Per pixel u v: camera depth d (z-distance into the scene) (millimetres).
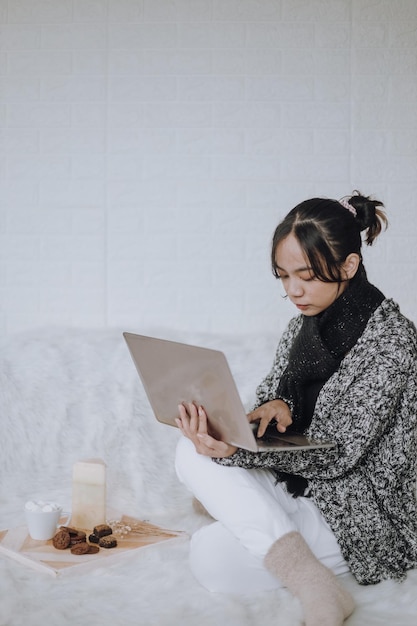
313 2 2826
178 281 2902
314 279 1656
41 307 2920
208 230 2891
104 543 1822
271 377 1948
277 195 2877
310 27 2832
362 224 1730
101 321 2920
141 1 2846
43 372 2615
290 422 1740
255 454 1594
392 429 1654
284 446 1521
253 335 2826
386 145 2855
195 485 1647
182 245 2895
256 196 2877
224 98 2861
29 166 2893
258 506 1560
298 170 2869
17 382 2588
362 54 2834
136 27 2854
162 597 1575
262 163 2871
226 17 2840
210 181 2881
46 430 2504
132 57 2861
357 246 1694
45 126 2889
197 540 1670
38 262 2912
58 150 2891
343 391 1657
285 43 2840
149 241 2900
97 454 2459
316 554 1656
